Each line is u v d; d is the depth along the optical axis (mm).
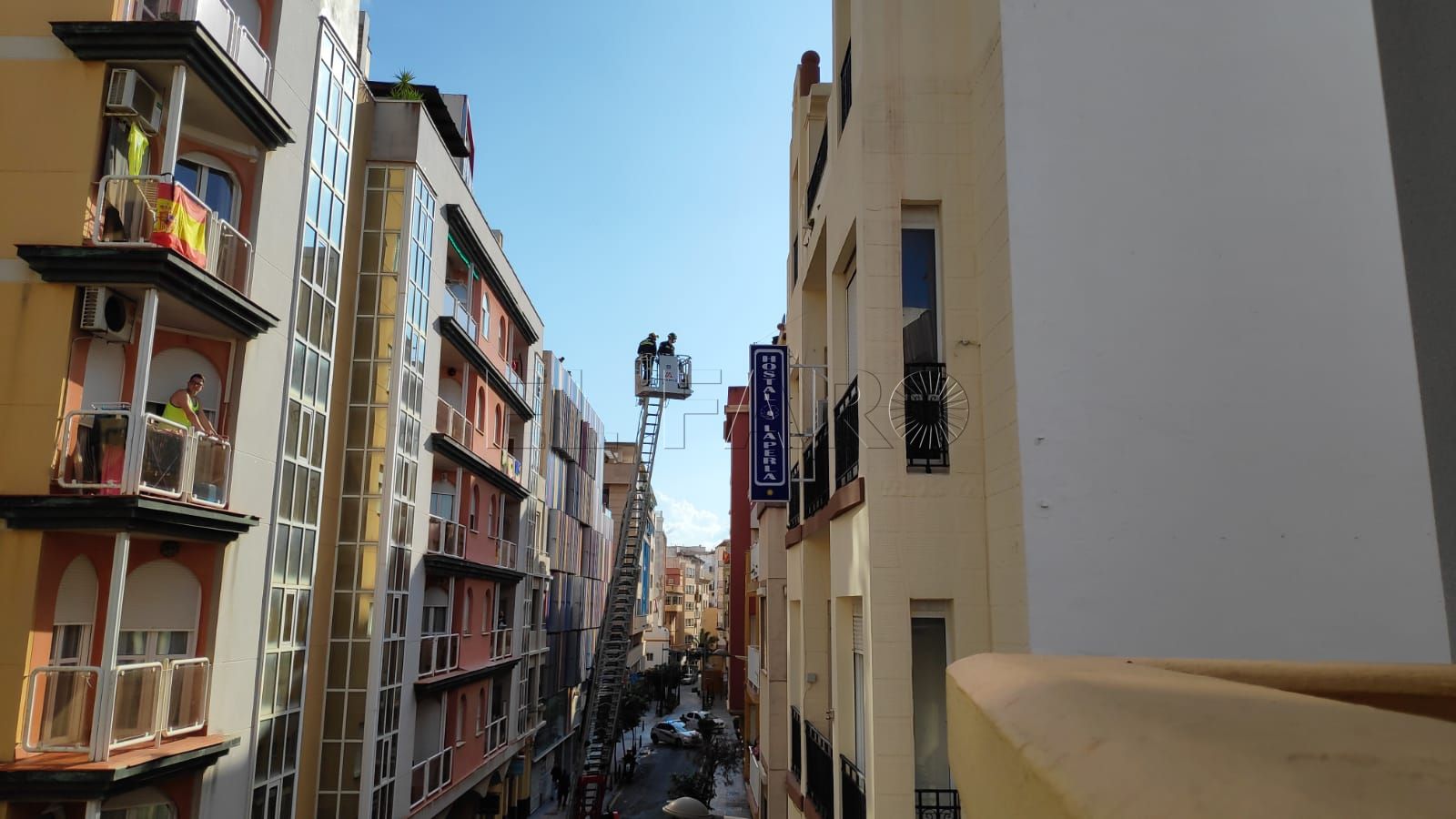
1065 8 7477
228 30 13156
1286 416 6879
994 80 7664
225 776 13188
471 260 25219
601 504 56000
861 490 8250
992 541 7633
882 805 7570
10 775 10156
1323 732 1068
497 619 28766
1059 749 1375
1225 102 7285
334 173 17172
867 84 8539
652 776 47281
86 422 11406
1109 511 6773
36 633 10828
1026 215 7203
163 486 11938
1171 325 7000
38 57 11805
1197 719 1240
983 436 7910
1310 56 7336
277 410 14789
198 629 13016
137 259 11266
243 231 14039
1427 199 3141
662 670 80125
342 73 17516
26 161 11570
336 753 17828
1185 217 7141
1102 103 7328
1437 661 6516
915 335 8406
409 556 20078
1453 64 2984
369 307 19406
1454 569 3051
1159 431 6867
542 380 36688
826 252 11703
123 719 11281
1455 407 3016
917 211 8539
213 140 13727
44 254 11180
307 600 16234
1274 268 7074
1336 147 7211
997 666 2490
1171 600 6652
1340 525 6730
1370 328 6965
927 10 8656
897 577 7820
